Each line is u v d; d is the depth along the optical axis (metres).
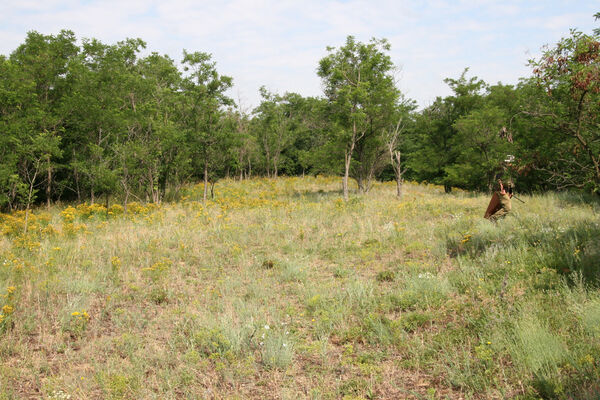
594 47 5.58
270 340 4.39
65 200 23.78
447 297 5.40
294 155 42.28
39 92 20.61
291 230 11.09
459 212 11.95
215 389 3.67
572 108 6.60
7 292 5.89
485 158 21.28
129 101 20.31
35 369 4.02
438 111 26.38
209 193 25.17
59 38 21.44
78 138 21.42
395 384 3.63
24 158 17.78
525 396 3.12
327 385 3.67
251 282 6.75
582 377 3.17
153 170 19.77
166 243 9.74
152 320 5.32
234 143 20.69
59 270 7.31
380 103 21.22
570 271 5.34
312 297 5.85
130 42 21.67
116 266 7.43
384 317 4.95
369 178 24.31
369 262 7.65
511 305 4.71
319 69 21.84
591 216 9.03
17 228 11.51
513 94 23.19
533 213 10.15
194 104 19.59
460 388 3.47
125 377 3.71
